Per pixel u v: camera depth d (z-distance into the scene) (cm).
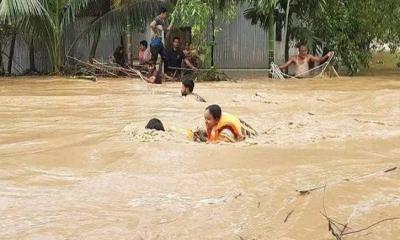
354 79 1698
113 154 625
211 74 1770
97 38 1998
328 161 567
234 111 1002
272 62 1856
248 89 1430
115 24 1941
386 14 1905
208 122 707
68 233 386
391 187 451
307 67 1862
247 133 724
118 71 1909
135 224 399
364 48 2036
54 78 1836
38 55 2217
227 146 646
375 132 732
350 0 1894
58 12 1948
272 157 587
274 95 1248
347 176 495
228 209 421
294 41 2034
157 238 373
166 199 455
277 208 417
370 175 491
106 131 789
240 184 486
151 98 1208
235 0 1834
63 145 698
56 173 555
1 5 1775
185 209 427
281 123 848
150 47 1808
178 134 745
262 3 1755
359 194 435
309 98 1176
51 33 1973
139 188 489
